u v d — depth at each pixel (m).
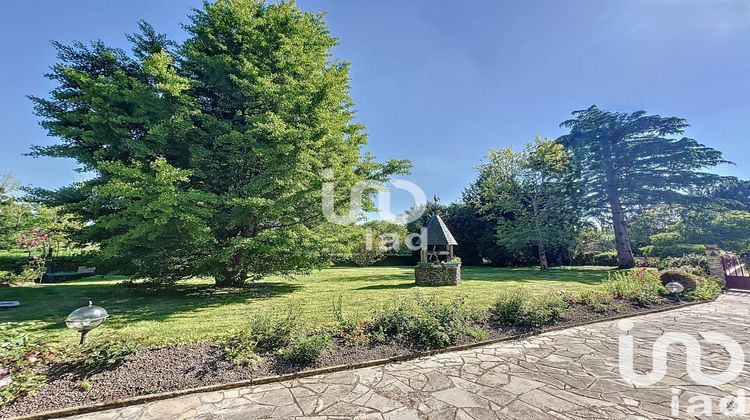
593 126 22.22
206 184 10.27
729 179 20.25
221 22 10.55
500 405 3.34
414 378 4.05
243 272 11.33
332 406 3.34
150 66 8.20
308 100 10.04
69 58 9.46
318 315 6.75
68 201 10.16
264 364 4.25
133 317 6.79
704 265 14.02
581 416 3.11
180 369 3.97
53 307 8.02
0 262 14.72
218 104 10.98
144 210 7.55
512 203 21.16
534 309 6.42
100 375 3.73
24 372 3.59
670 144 20.44
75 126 9.62
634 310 7.76
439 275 11.87
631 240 23.30
